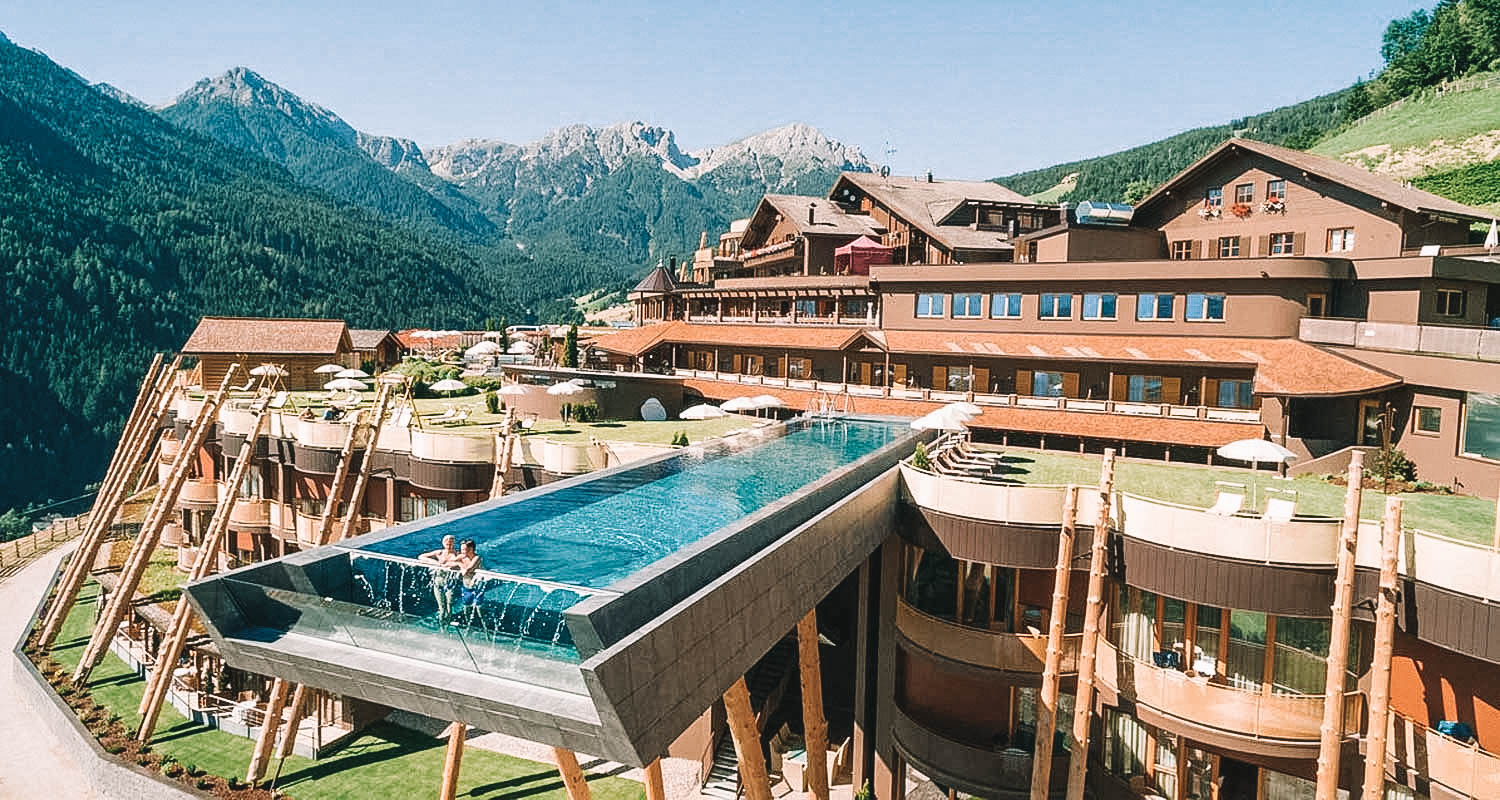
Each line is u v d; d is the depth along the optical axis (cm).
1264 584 1825
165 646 3014
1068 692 2264
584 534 1962
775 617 1557
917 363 4847
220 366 6406
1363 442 3381
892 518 2388
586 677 1010
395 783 2758
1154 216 5294
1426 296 3612
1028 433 4162
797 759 2861
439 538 1798
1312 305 3838
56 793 2795
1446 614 1625
